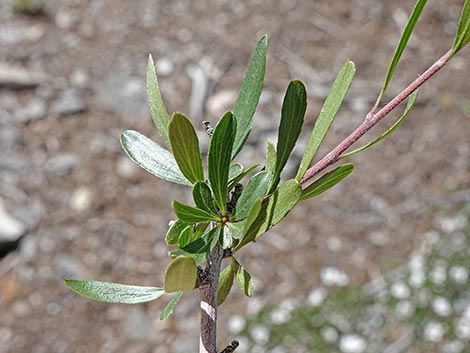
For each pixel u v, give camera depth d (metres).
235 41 7.60
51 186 6.46
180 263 0.72
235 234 0.93
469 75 7.43
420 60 7.53
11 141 6.74
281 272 6.06
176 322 5.75
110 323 5.73
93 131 6.86
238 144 0.98
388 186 6.59
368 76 7.42
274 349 5.52
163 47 7.53
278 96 7.19
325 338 5.53
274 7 7.90
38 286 5.88
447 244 6.01
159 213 6.38
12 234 6.07
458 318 5.56
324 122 0.95
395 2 8.01
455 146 6.85
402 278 5.83
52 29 7.65
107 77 7.24
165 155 1.05
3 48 7.41
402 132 6.97
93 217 6.29
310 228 6.30
